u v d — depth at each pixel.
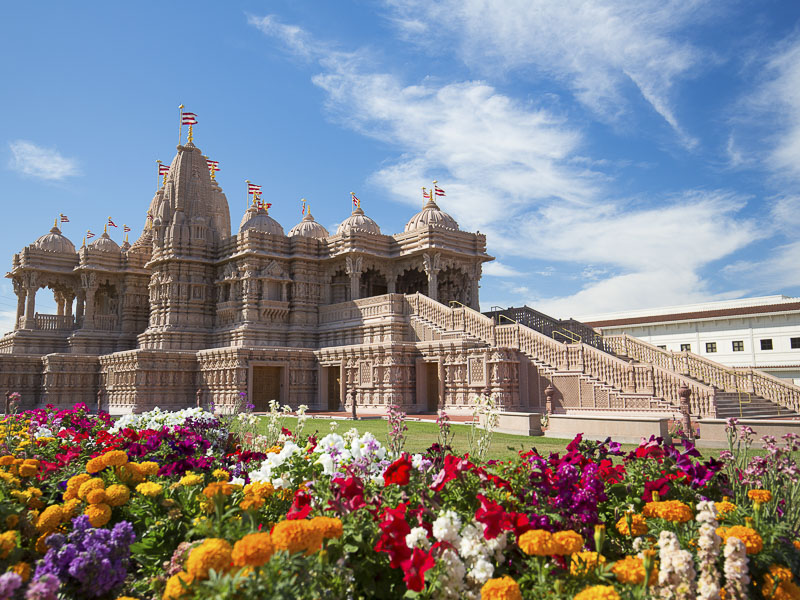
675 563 4.13
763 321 45.44
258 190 54.88
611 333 54.00
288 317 42.94
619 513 6.24
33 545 6.48
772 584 4.99
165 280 44.59
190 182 48.25
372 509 5.36
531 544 4.54
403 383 32.53
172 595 4.04
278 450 8.46
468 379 29.34
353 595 4.65
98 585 5.38
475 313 31.22
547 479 6.18
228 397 35.34
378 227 46.31
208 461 8.37
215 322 45.34
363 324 37.22
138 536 6.58
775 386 26.33
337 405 37.03
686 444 7.57
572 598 4.22
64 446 10.46
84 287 50.00
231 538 4.94
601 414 24.78
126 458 7.36
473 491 6.18
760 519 5.89
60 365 43.03
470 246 42.03
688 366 29.47
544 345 27.86
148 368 37.09
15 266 51.75
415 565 4.38
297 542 4.19
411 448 15.66
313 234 49.12
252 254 41.84
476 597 4.51
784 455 7.61
